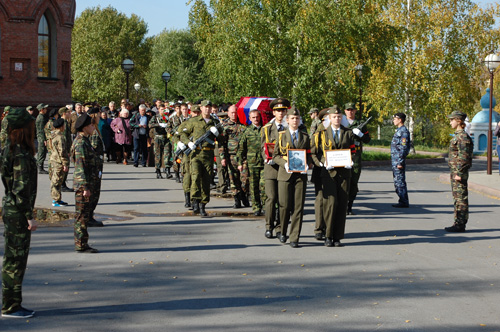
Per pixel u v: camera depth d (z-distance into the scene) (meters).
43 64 34.66
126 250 9.20
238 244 9.73
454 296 7.10
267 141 10.04
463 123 11.18
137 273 7.91
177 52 75.50
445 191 17.67
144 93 88.62
